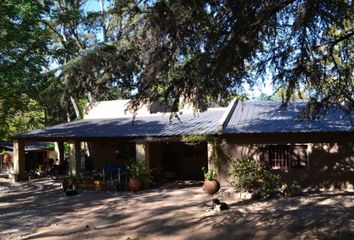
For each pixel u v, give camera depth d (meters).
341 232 11.67
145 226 13.88
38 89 22.00
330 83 10.35
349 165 19.00
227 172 20.42
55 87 17.88
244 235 12.05
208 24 8.71
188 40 8.95
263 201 16.50
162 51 9.03
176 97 9.56
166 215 15.29
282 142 19.77
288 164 19.84
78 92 12.66
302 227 12.35
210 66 8.74
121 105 29.25
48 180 27.89
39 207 18.67
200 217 14.49
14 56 21.14
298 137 19.58
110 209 17.14
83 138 23.78
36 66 21.80
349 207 14.66
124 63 10.47
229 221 13.55
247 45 8.55
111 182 22.16
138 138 22.16
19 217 16.52
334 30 9.16
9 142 35.59
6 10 19.66
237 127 20.44
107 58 10.69
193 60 8.98
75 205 18.56
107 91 13.06
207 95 9.47
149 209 16.59
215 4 8.42
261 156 20.11
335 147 19.20
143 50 9.63
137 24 9.39
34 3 20.64
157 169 23.36
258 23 8.46
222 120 20.94
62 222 15.19
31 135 26.33
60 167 31.36
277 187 18.06
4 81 20.84
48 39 22.92
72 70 11.73
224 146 20.50
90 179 23.05
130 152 27.22
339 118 19.98
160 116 27.03
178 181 24.95
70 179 23.58
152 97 9.80
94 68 11.09
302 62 9.02
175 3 8.39
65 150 37.94
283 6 8.44
